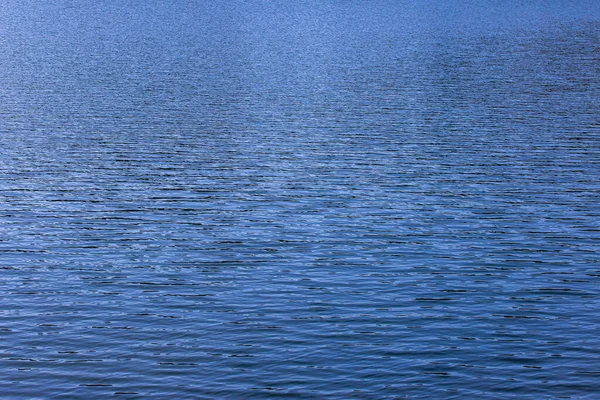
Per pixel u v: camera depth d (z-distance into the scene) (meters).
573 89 79.69
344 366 25.42
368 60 102.06
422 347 26.70
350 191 45.88
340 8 180.88
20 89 79.50
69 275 33.59
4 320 29.06
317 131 62.03
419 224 40.06
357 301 30.61
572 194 45.22
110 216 41.59
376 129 62.62
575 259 35.31
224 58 104.19
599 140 58.44
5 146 56.81
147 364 25.69
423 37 127.44
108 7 173.62
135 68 94.38
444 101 74.31
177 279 33.03
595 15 160.88
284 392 23.86
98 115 67.88
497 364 25.55
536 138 59.16
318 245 37.00
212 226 39.91
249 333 27.83
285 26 144.75
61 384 24.53
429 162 52.47
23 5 174.12
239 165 51.88
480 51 108.88
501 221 40.56
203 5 182.38
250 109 71.00
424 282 32.56
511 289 31.89
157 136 60.38
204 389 24.11
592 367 25.33
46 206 43.28
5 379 24.81
